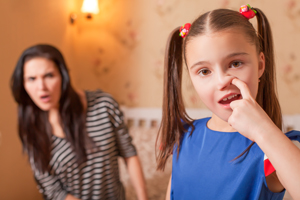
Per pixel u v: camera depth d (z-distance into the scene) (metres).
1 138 1.49
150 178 1.76
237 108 0.35
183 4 2.38
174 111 0.58
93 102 1.16
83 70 2.65
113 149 1.20
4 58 1.51
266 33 0.48
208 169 0.49
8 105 1.56
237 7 2.25
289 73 2.22
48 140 1.10
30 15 1.78
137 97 2.58
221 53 0.36
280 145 0.32
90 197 1.17
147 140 2.14
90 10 2.43
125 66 2.57
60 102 1.08
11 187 1.59
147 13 2.47
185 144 0.56
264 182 0.42
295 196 0.30
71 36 2.48
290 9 2.16
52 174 1.14
